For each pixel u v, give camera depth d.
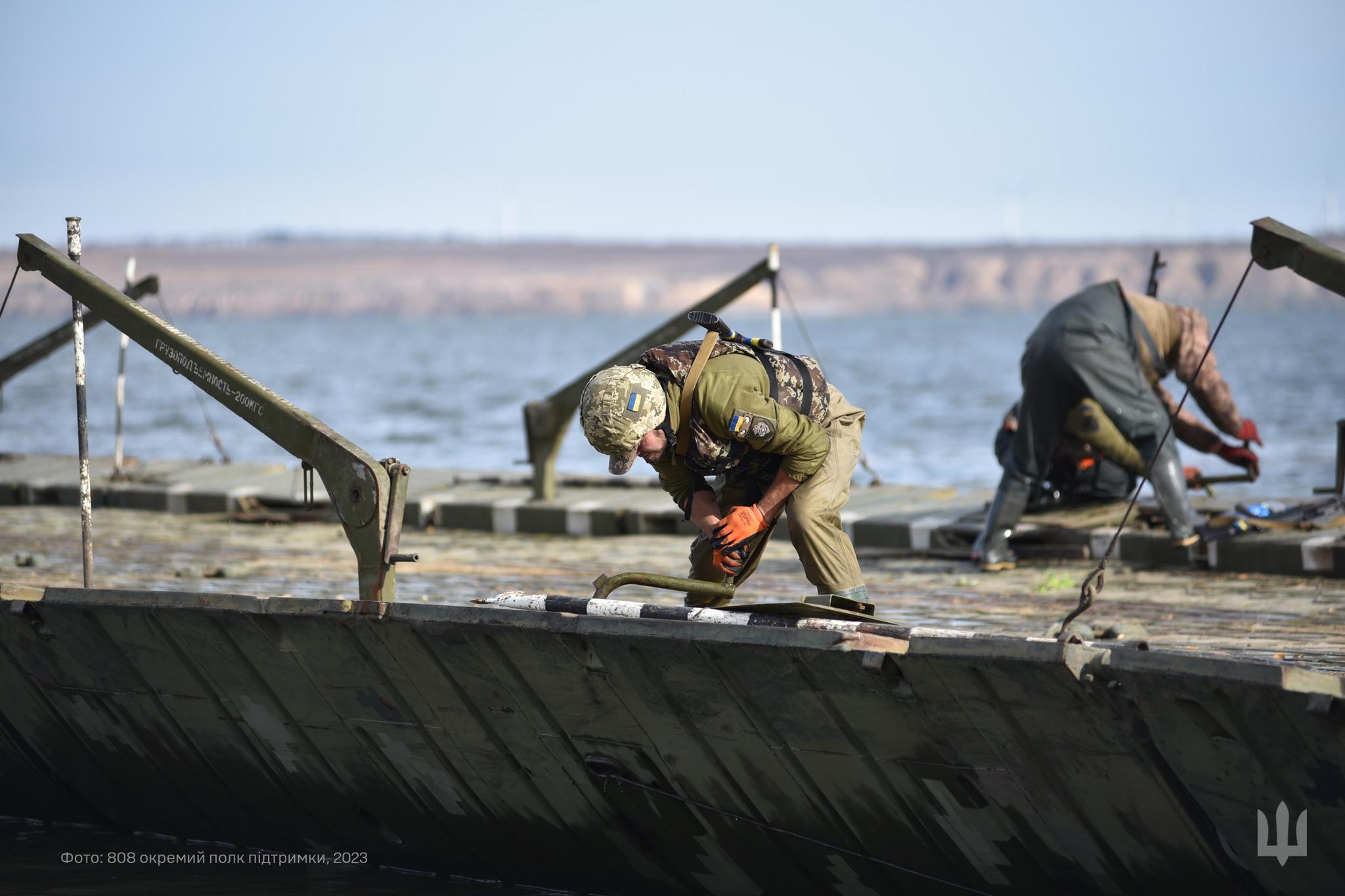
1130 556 36.78
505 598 19.62
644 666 18.05
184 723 22.67
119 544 42.59
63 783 25.00
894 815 17.80
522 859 21.23
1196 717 15.15
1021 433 36.38
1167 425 35.81
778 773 18.20
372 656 19.94
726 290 41.25
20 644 23.39
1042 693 15.76
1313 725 14.45
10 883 22.14
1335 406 124.88
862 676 16.72
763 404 19.38
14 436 109.88
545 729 19.39
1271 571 34.25
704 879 19.95
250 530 46.00
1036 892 17.52
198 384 21.62
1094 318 35.69
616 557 39.06
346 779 21.80
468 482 52.91
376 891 21.64
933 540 39.88
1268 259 18.70
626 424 19.02
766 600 31.44
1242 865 15.92
